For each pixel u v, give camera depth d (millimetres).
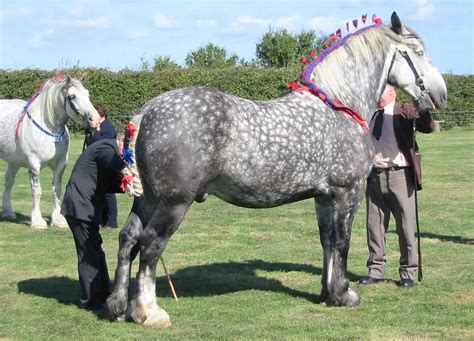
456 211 12625
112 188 6660
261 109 6027
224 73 32469
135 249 6102
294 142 6031
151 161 5656
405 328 6000
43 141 11055
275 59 57000
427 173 18000
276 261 8852
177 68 32938
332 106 6359
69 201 6492
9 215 12133
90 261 6598
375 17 6891
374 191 7562
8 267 8516
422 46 6934
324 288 6742
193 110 5672
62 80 10914
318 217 6750
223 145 5742
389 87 7434
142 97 31266
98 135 9680
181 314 6430
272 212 12734
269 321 6211
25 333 5883
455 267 8375
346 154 6340
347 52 6605
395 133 7410
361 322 6160
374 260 7688
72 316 6387
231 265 8609
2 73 30453
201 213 12672
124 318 6098
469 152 23328
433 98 6934
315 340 5664
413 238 7441
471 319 6258
